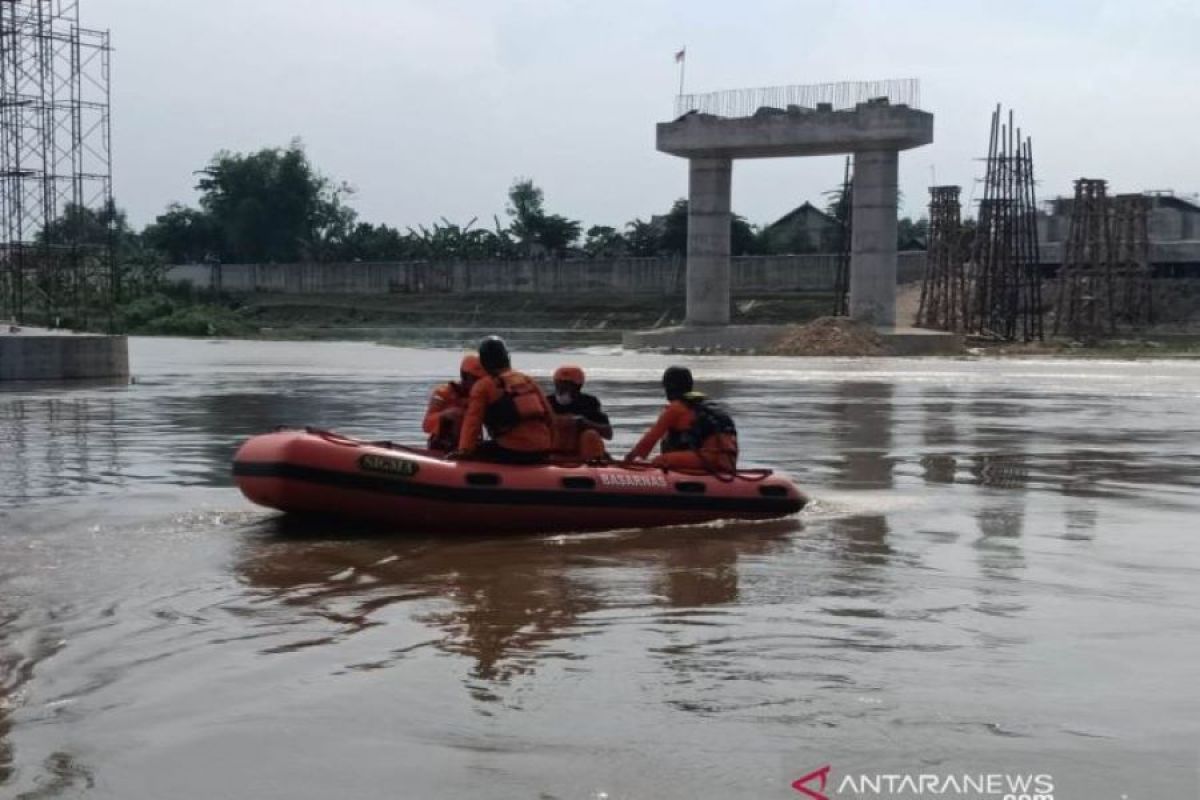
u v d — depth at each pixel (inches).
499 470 394.3
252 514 422.9
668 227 3996.1
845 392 1230.3
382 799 176.2
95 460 589.9
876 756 191.0
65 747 197.5
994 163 2578.7
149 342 2566.4
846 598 297.4
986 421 872.3
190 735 201.9
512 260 3929.6
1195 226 3476.9
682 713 210.5
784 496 428.1
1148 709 212.2
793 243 3978.8
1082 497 481.4
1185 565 340.2
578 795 177.0
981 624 271.3
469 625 269.7
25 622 273.3
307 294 4202.8
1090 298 2593.5
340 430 749.3
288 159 4822.8
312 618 276.2
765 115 2269.9
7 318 1755.7
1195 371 1638.8
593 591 305.1
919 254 3526.1
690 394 434.0
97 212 2085.4
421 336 3065.9
